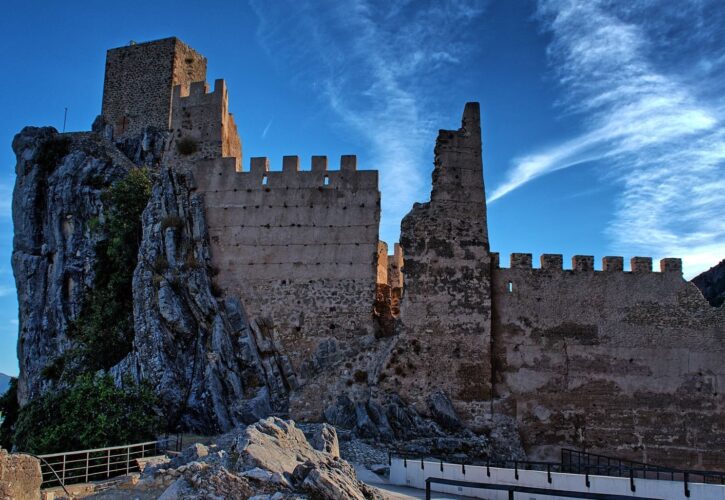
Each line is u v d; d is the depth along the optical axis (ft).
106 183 202.49
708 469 140.46
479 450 132.16
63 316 190.70
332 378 140.56
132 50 236.63
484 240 148.46
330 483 69.56
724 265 226.38
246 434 80.79
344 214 153.48
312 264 151.84
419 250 148.05
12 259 209.46
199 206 155.94
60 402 128.67
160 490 76.69
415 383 141.38
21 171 213.87
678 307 147.43
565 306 147.43
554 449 141.28
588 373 144.56
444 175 151.33
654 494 93.91
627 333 146.41
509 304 147.43
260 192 156.35
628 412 142.92
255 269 152.87
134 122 230.68
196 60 240.53
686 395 143.64
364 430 131.85
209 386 137.59
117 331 163.02
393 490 101.45
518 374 144.36
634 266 149.69
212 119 162.91
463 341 143.74
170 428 136.36
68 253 196.85
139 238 174.29
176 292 148.77
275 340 148.87
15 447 127.44
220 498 67.92
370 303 148.87
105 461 113.50
